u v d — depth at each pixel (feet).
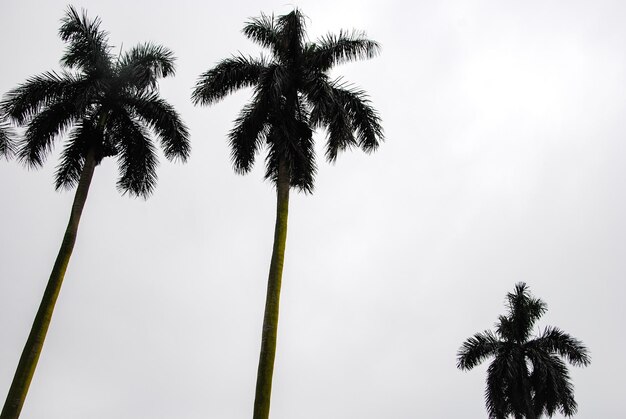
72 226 70.64
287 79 71.92
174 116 80.84
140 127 82.23
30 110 75.87
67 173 80.43
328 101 70.54
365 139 75.72
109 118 81.15
